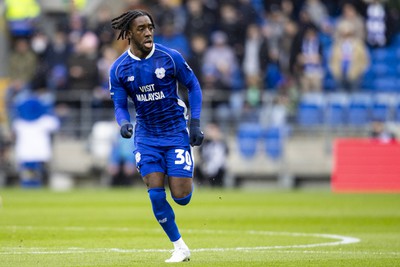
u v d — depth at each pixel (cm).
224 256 2455
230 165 6969
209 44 7219
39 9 8081
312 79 7219
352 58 7225
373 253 2556
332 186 6775
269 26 7456
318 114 6975
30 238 3081
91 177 7150
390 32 7588
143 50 2316
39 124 6856
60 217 4091
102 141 7012
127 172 6875
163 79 2319
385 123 6938
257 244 2861
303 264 2242
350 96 7006
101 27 7244
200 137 2311
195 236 3175
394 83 7506
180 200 2297
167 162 2302
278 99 6981
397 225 3697
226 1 7388
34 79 7219
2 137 7169
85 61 7075
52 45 7462
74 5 7775
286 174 6938
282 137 6944
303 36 7231
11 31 7888
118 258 2417
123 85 2358
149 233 3291
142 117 2339
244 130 6975
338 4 7844
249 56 7269
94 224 3716
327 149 6938
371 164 6744
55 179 7112
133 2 7344
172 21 7150
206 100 7006
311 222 3841
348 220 3931
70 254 2531
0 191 6388
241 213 4344
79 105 7131
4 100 7300
